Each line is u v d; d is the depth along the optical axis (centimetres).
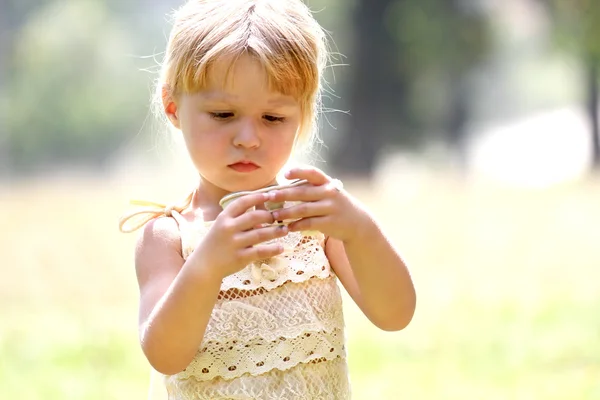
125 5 5441
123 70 5162
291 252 355
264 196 320
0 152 5009
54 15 5209
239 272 351
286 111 340
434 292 1102
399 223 1808
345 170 3791
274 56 332
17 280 1234
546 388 682
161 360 331
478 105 6172
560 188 2475
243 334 348
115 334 902
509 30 5166
